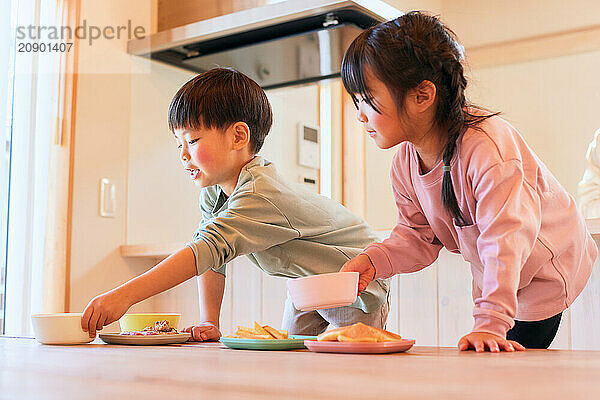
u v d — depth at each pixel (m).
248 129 1.33
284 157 2.71
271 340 0.91
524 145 1.07
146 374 0.54
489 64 2.99
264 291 2.19
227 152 1.31
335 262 1.41
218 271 1.49
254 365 0.63
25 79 2.20
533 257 1.15
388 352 0.80
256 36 2.15
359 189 2.80
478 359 0.69
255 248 1.22
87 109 2.28
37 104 2.22
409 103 1.04
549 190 1.16
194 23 2.28
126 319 1.31
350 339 0.82
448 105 1.05
